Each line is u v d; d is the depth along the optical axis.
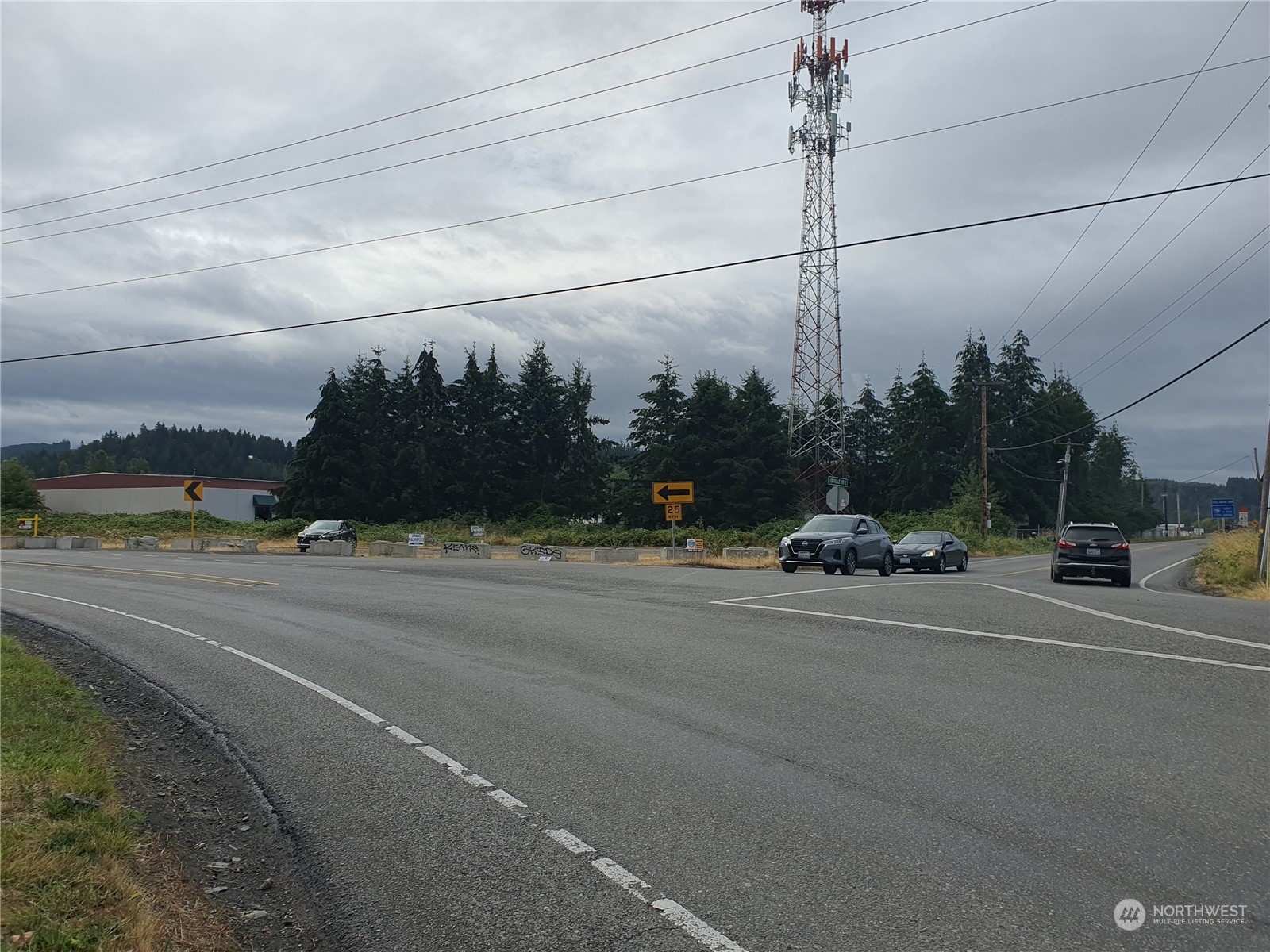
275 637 13.70
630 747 7.27
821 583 21.48
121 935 4.14
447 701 9.03
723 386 77.50
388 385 81.00
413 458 77.06
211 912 4.72
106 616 16.62
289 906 4.81
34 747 7.14
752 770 6.62
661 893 4.62
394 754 7.29
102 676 11.14
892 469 91.75
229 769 7.26
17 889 4.46
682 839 5.33
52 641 13.88
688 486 35.16
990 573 33.00
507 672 10.41
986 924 4.23
